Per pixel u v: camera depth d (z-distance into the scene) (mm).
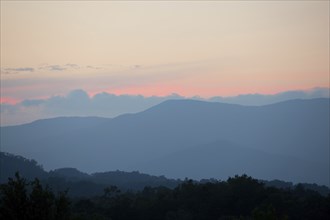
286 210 63094
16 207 24469
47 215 24703
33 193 25047
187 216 67062
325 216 61062
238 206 67500
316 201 64438
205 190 73062
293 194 72375
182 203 71438
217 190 71938
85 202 71625
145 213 70562
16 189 24859
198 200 70875
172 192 76312
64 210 25297
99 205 72625
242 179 71938
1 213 24281
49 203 25125
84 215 54156
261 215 25359
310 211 62031
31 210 24469
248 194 68500
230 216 63812
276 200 65000
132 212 70250
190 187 74188
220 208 68188
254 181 71625
